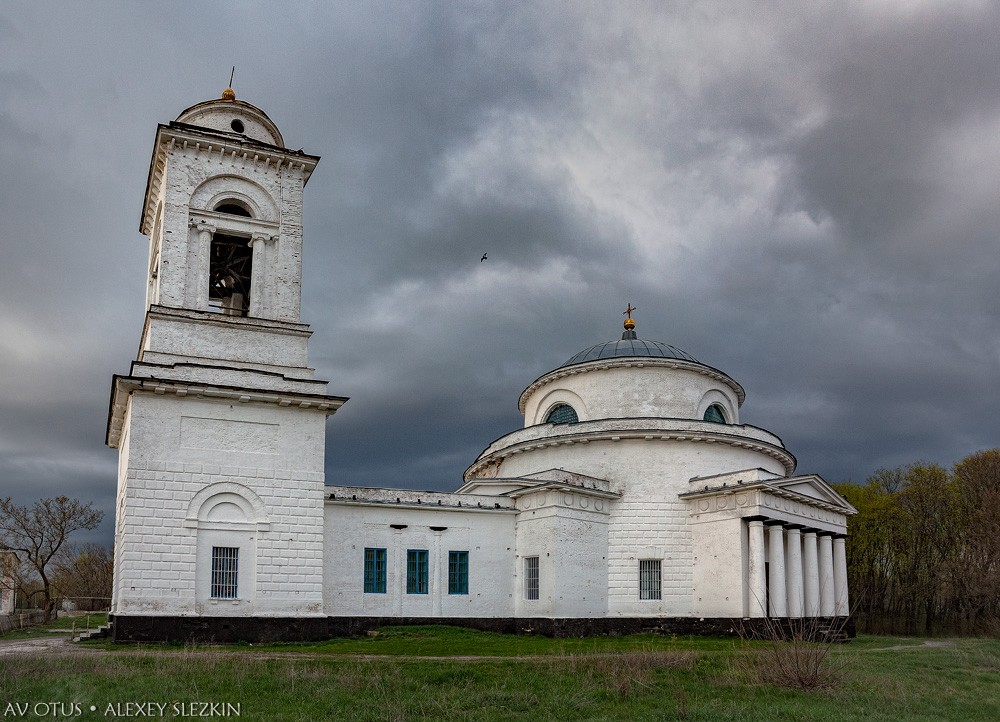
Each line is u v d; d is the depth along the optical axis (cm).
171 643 3584
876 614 8400
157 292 4181
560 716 2145
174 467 3769
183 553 3712
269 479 3938
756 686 2570
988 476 7875
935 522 8188
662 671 2756
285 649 3425
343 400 4100
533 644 3744
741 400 6469
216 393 3859
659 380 5619
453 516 4819
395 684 2405
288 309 4288
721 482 4978
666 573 4966
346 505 4531
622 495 5069
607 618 4784
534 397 6184
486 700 2269
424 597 4653
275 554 3881
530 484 5019
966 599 7444
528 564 4859
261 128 4547
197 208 4225
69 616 8219
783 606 4816
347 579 4456
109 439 4459
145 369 3812
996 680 3067
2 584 9212
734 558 4794
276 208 4400
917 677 3000
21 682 2222
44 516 8425
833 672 2731
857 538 8319
